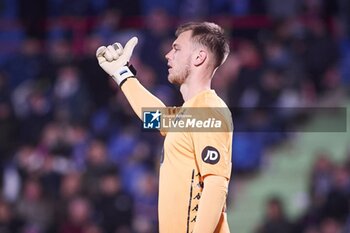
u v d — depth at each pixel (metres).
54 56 50.50
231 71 46.09
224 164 13.95
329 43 48.88
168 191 14.34
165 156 14.56
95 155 41.53
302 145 45.97
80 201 40.72
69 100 47.44
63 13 52.94
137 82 16.45
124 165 43.50
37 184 42.28
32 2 53.31
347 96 48.47
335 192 40.59
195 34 14.81
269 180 44.66
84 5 52.81
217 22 50.44
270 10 50.62
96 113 47.38
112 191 40.75
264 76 46.34
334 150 45.97
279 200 39.50
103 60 16.64
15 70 51.56
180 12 51.56
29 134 46.69
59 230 40.81
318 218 40.38
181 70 14.80
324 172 41.31
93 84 48.22
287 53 48.47
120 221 40.38
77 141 44.94
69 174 42.44
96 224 40.38
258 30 49.97
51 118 47.09
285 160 45.38
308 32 49.31
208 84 14.75
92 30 52.28
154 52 46.28
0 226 41.03
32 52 52.09
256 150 45.19
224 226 14.28
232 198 44.12
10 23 53.97
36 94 48.34
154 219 41.09
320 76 48.56
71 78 48.38
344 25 51.00
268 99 45.97
